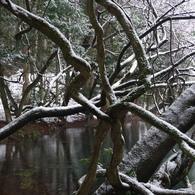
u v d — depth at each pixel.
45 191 5.03
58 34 1.88
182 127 3.50
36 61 13.52
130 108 1.91
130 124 19.06
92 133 14.55
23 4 11.52
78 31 10.43
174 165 3.48
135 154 3.50
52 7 9.52
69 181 5.68
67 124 17.61
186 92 3.74
